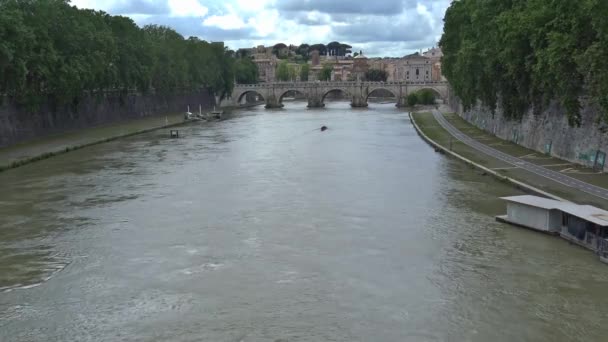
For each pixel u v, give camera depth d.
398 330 29.30
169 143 103.12
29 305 32.62
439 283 34.75
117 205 54.03
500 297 32.69
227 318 30.77
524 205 44.47
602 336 28.33
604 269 36.25
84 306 32.44
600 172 61.19
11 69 86.19
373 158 81.88
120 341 28.69
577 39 58.00
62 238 44.09
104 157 85.31
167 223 47.84
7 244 42.78
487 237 42.88
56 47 107.62
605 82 51.94
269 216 49.56
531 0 71.25
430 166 73.88
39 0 102.31
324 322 30.19
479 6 98.31
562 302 31.89
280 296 33.28
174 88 183.12
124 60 142.50
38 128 108.94
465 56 98.62
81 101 127.69
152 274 36.75
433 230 44.91
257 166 75.38
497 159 73.94
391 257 39.22
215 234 44.62
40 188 62.00
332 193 58.12
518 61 75.31
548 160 70.81
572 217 40.81
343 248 41.12
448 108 185.75
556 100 73.06
